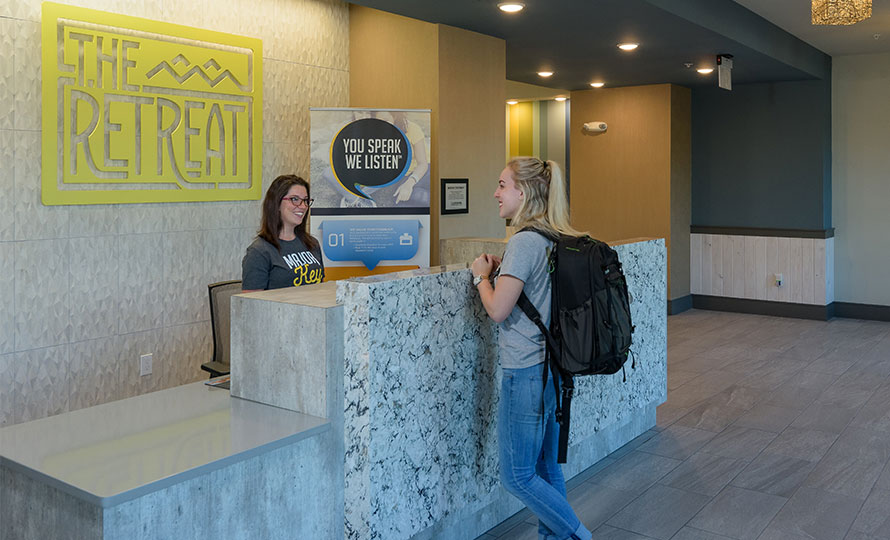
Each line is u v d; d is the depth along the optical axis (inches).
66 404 167.5
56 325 164.7
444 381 115.1
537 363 106.5
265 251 137.5
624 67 297.7
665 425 191.9
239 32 197.9
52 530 81.7
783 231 344.5
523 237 105.7
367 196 203.0
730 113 356.5
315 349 100.7
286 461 94.5
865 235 338.3
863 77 332.5
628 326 106.6
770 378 238.7
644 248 175.2
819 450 172.7
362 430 102.3
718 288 365.7
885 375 241.0
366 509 103.1
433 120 213.3
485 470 125.6
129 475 80.1
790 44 290.4
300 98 216.4
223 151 195.3
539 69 302.0
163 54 179.6
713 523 135.1
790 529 132.6
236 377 110.3
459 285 117.2
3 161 154.1
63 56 161.9
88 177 167.2
